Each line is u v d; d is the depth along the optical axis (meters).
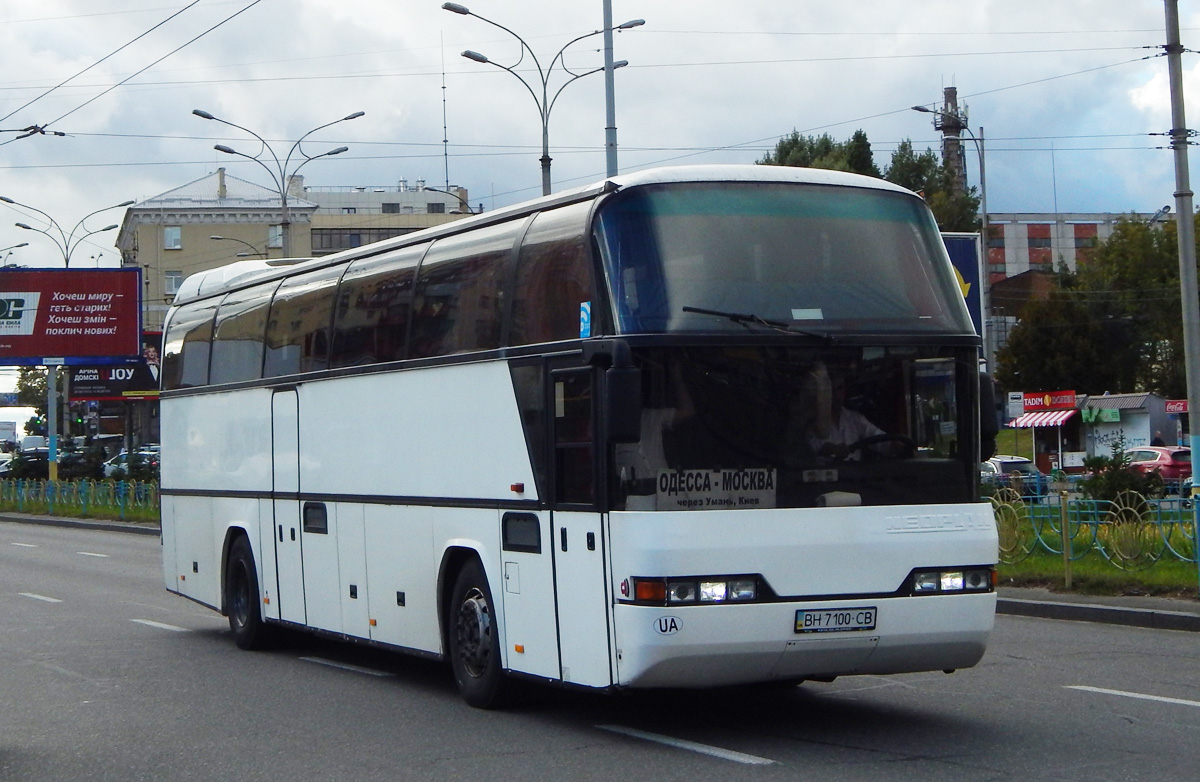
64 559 27.31
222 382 14.45
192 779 7.75
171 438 15.95
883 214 8.82
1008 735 8.43
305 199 89.81
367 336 11.41
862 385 8.36
